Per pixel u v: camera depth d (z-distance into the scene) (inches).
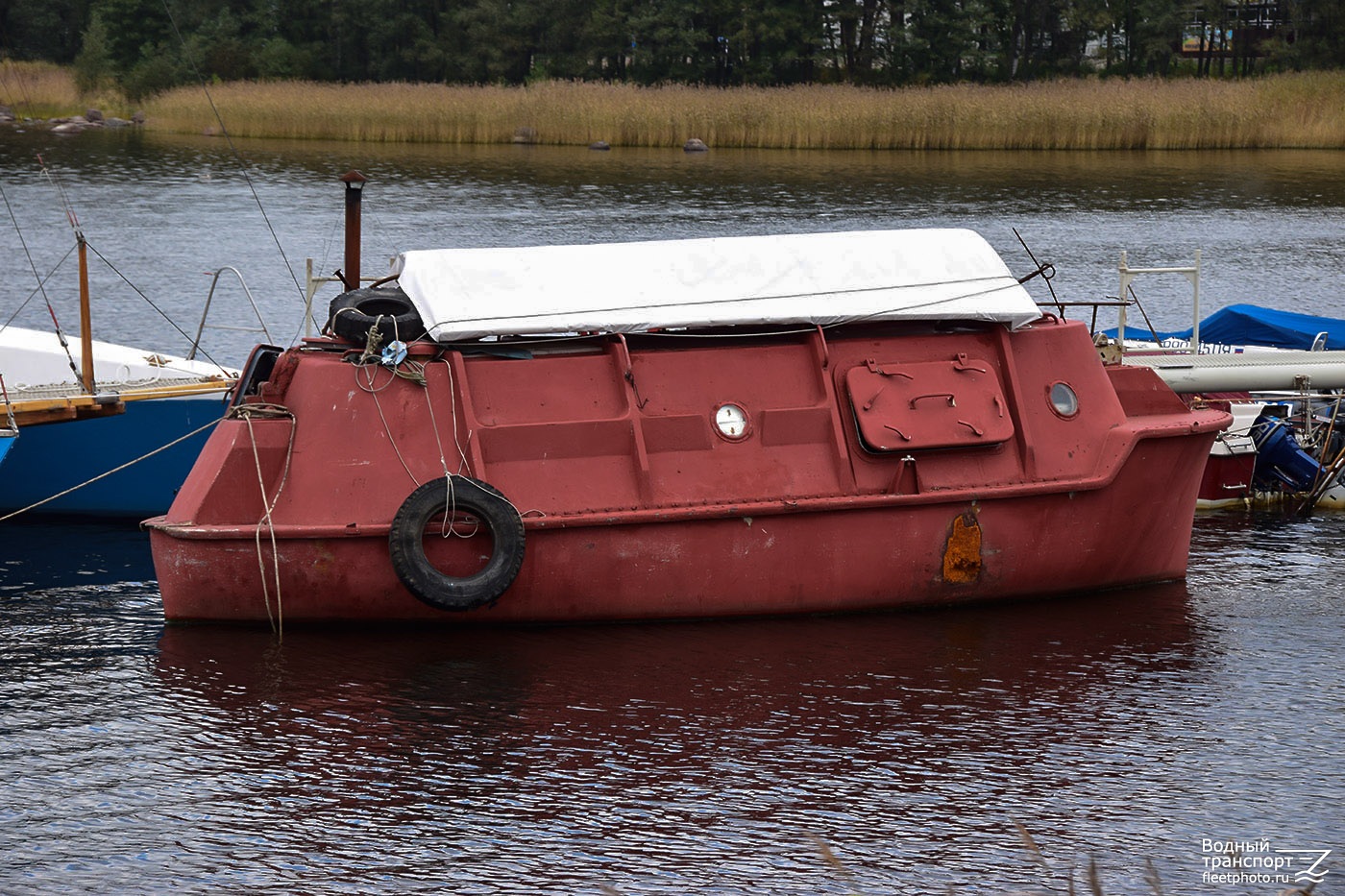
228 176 2399.1
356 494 573.0
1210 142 3034.0
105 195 2111.2
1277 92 3122.5
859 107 3056.1
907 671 556.1
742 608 593.9
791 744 498.9
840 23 4793.3
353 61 4869.6
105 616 613.0
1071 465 619.5
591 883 417.1
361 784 470.3
